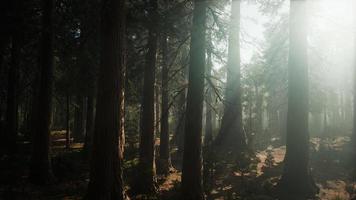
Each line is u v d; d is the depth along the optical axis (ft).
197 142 39.06
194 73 39.52
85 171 61.21
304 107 46.50
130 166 63.00
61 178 54.80
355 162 62.13
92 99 76.59
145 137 46.78
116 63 33.86
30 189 46.70
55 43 58.59
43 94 52.95
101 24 34.30
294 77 47.01
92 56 57.21
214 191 45.65
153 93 48.42
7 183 49.57
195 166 38.83
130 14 44.39
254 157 66.74
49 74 53.31
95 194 32.96
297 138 46.09
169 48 55.62
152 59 48.55
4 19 56.95
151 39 47.75
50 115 53.52
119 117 34.06
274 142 102.37
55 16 56.44
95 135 33.78
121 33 34.42
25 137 112.16
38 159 51.67
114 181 33.45
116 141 33.71
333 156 68.54
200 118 39.42
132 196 43.01
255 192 44.88
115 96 33.71
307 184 44.96
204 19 39.40
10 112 81.35
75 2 53.11
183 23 44.70
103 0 34.06
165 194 44.83
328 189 47.55
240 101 67.05
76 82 65.92
